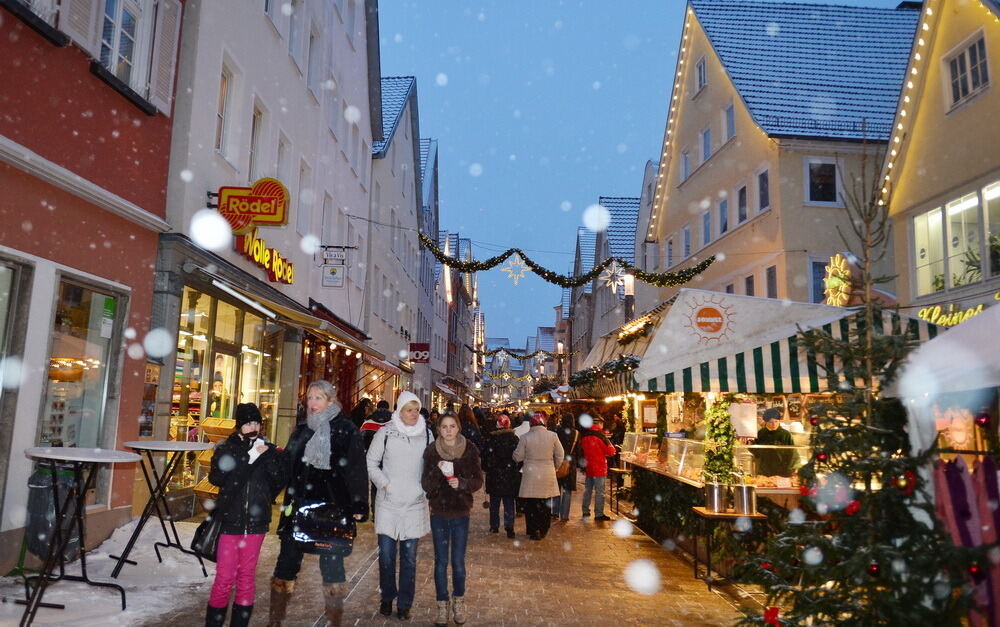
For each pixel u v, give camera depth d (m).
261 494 5.26
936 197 15.13
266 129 14.00
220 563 5.14
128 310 8.96
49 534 6.86
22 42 7.07
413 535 6.25
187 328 10.95
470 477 6.23
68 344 7.95
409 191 35.41
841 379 5.32
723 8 25.53
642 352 10.37
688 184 26.80
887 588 4.62
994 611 4.67
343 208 21.25
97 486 8.49
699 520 8.87
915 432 5.59
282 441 15.99
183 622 5.70
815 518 8.30
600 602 7.13
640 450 13.30
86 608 5.84
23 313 7.12
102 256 8.43
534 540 10.88
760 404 13.92
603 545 10.59
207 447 7.35
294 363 16.41
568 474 13.19
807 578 5.11
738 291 21.97
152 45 9.48
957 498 5.25
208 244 10.81
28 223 7.17
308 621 5.94
